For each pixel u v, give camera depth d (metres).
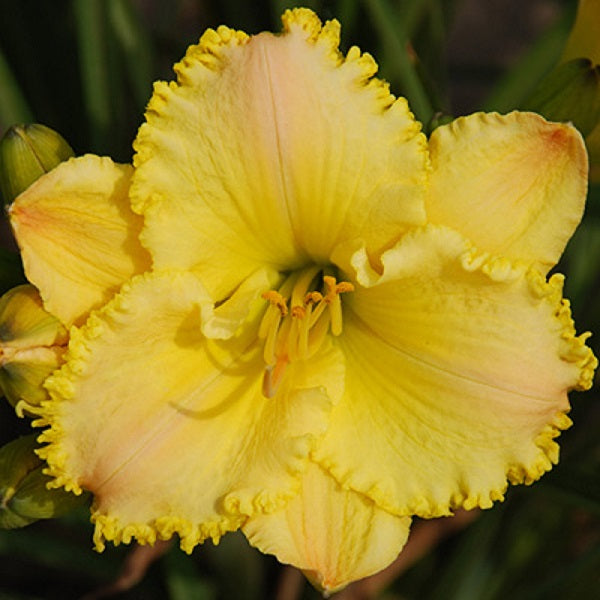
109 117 0.59
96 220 0.45
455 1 0.62
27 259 0.45
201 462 0.46
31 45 0.61
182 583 0.61
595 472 0.52
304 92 0.44
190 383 0.46
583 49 0.52
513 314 0.45
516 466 0.46
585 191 0.45
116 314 0.45
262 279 0.48
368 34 0.57
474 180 0.45
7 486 0.47
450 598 0.64
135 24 0.60
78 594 0.73
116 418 0.45
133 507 0.45
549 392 0.45
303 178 0.45
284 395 0.48
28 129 0.48
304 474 0.47
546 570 0.68
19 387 0.46
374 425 0.47
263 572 0.65
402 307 0.47
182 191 0.45
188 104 0.44
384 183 0.45
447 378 0.46
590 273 0.64
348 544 0.46
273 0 0.57
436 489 0.46
